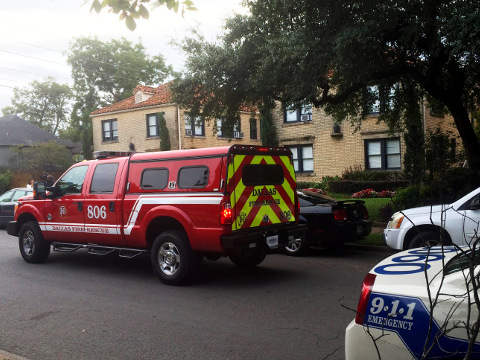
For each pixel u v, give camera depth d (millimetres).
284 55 10148
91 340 4969
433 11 9148
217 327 5273
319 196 10070
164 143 26703
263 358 4375
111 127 30766
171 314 5805
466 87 13078
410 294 2930
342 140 23547
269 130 25672
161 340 4910
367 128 22656
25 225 9422
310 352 4484
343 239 9289
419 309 2855
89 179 8438
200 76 12602
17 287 7391
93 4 4000
